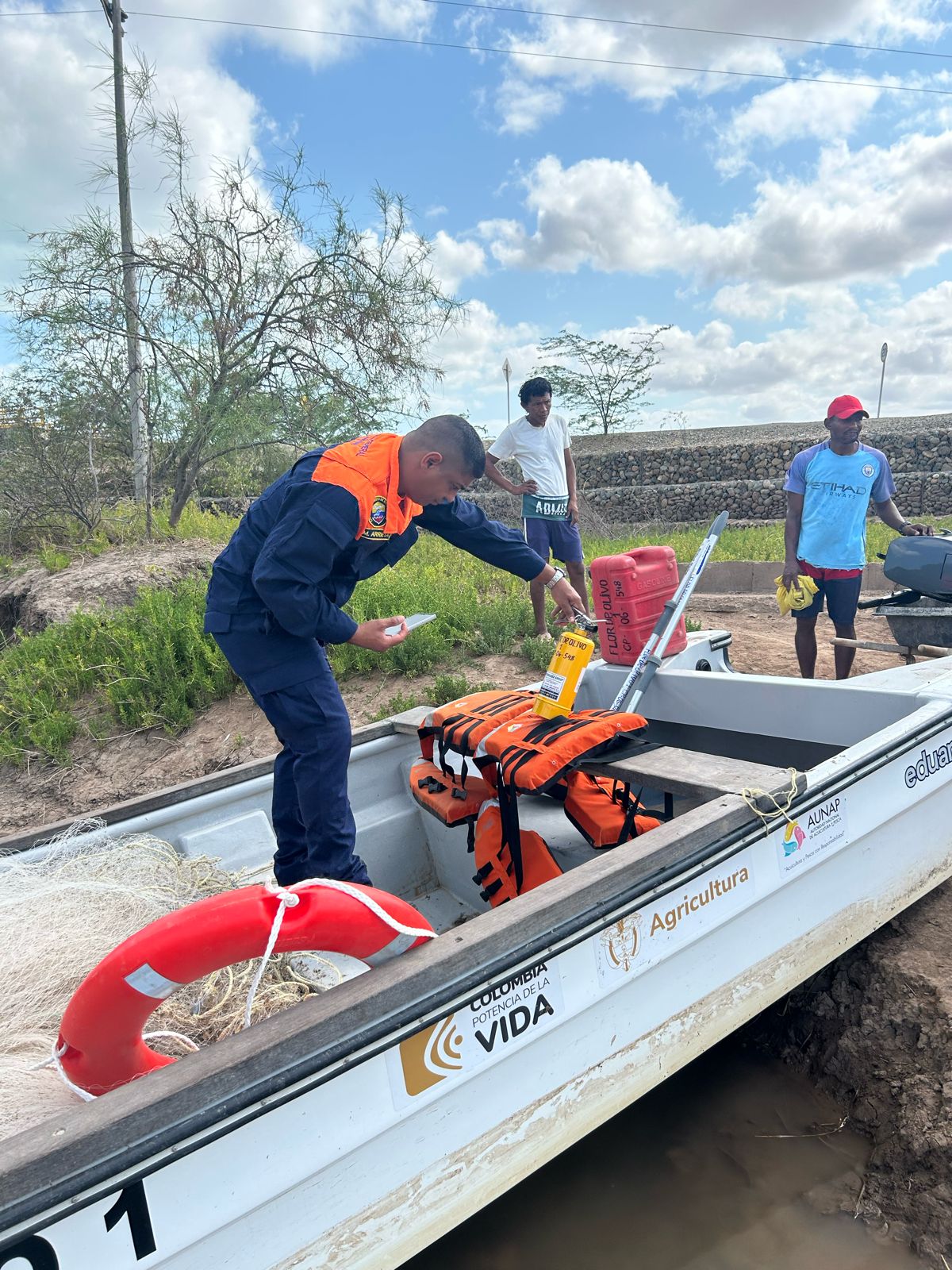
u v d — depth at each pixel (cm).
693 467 2295
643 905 205
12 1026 189
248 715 640
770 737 337
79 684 718
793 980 254
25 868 248
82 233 1019
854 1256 224
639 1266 227
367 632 233
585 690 382
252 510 236
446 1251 235
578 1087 202
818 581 518
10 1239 126
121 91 1034
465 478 233
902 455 2095
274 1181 153
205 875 271
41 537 1146
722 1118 276
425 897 354
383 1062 165
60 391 1070
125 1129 136
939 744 289
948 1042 261
